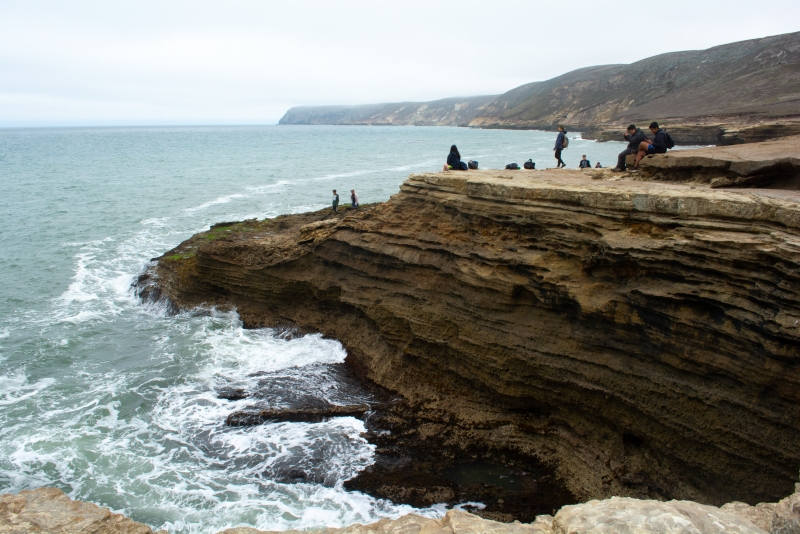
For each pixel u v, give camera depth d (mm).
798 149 12875
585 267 10805
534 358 11367
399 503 10031
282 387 13844
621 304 10211
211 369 14805
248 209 35031
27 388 13836
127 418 12625
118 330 17328
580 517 5117
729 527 4793
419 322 13578
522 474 10781
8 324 17562
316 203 37000
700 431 9180
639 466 10148
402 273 14484
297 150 95812
